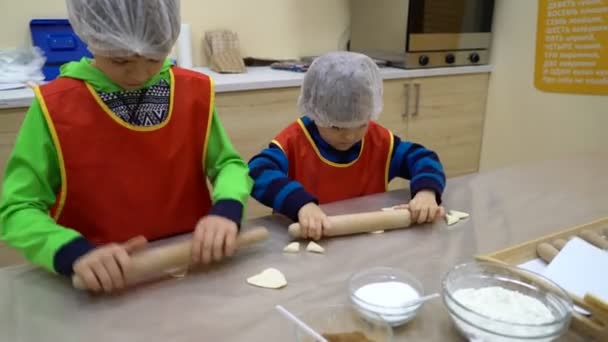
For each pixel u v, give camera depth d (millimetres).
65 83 890
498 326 560
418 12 2135
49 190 868
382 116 2180
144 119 937
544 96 2195
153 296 682
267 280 718
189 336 596
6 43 1819
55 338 587
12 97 1477
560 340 602
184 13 2129
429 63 2256
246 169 1011
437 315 652
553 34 2090
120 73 851
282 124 1951
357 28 2469
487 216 975
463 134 2471
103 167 909
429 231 906
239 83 1792
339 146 1211
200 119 1017
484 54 2410
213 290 700
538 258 793
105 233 932
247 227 899
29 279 717
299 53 2465
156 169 959
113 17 772
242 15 2268
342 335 577
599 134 1999
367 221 878
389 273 723
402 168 1236
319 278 737
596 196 1083
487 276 693
